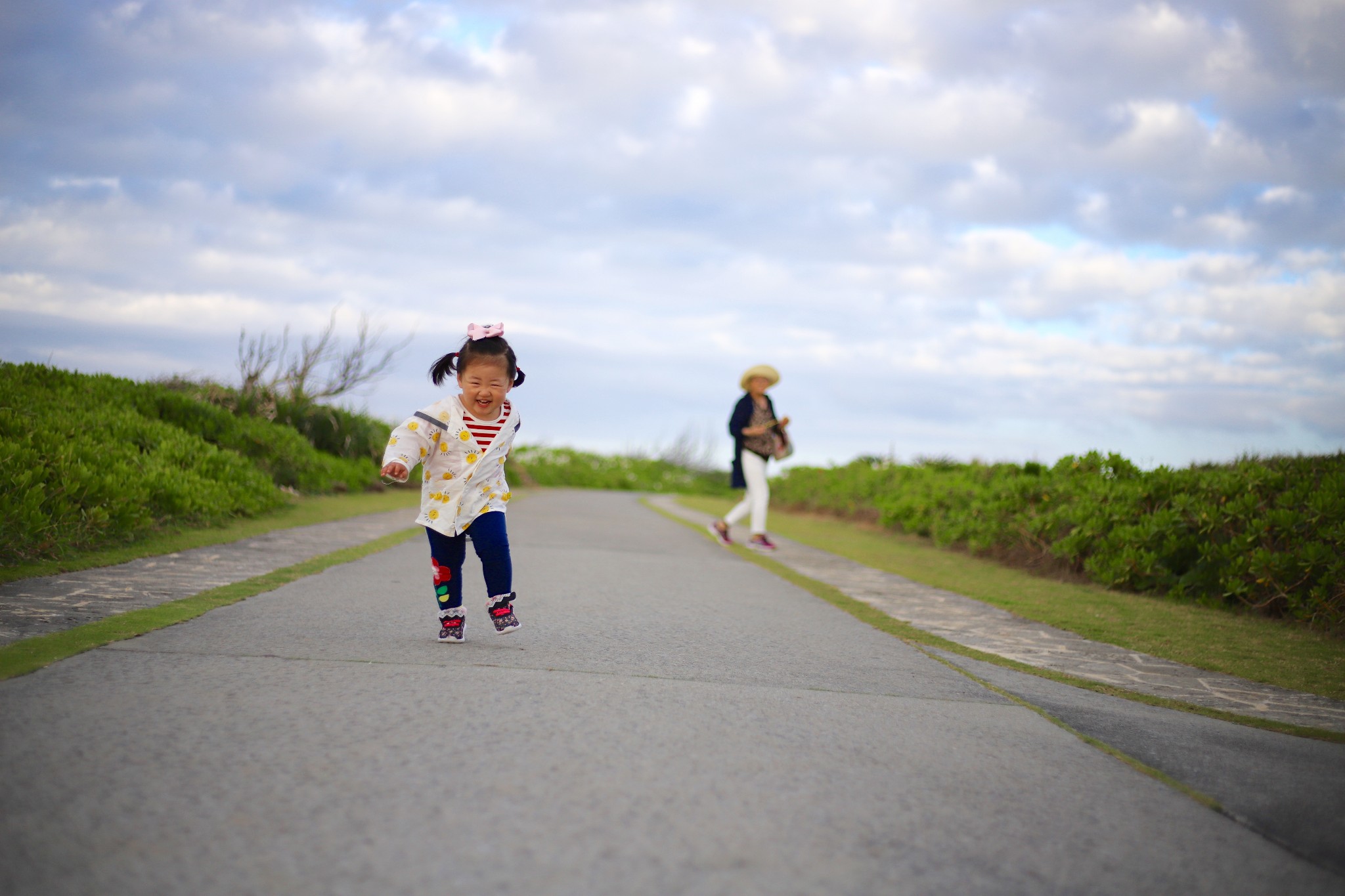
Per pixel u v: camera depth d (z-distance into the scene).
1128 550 7.69
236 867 1.92
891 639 5.29
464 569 7.08
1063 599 7.32
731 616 5.69
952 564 9.89
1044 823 2.45
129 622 4.17
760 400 10.86
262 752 2.59
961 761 2.94
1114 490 8.52
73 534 6.12
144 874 1.87
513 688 3.46
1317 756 3.29
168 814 2.15
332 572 6.31
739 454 10.83
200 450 9.33
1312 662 5.17
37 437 6.86
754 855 2.11
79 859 1.91
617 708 3.28
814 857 2.13
